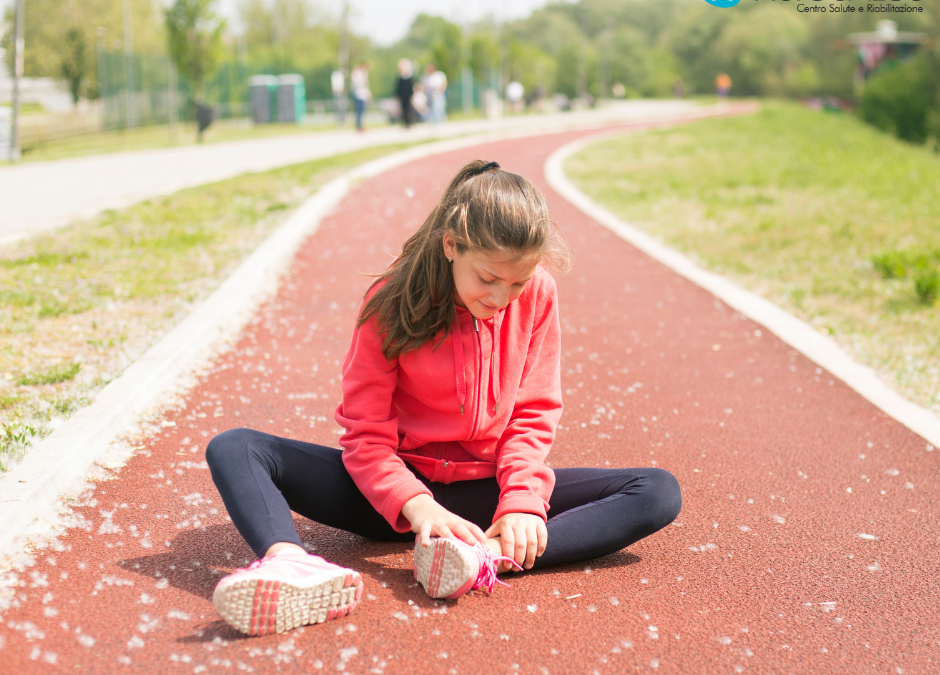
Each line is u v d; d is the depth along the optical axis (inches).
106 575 86.8
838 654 78.2
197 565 89.7
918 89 1387.8
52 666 71.0
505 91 1907.0
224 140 824.3
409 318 85.8
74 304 191.9
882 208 409.7
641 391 160.4
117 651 73.7
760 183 505.4
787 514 109.3
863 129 1274.6
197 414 136.5
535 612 82.7
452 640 77.2
